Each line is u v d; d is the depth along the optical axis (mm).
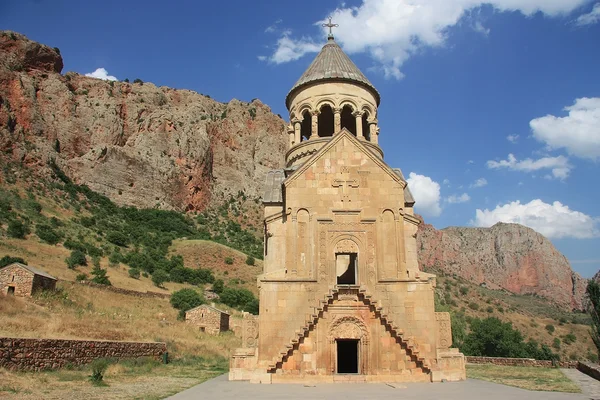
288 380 22703
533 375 28156
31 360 23812
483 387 20812
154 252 107562
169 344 41656
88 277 69625
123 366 29656
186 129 184000
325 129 35531
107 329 40375
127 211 142000
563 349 102062
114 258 88562
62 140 153250
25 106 144000
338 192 25422
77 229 101812
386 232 25016
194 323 58094
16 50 161875
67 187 131500
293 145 31891
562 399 17109
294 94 33375
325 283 24109
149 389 20344
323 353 23188
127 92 187625
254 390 19656
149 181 157500
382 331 23562
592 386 22188
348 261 30516
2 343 22297
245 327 23750
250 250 144875
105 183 147375
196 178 174750
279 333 23469
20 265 46500
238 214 182375
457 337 55625
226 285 98250
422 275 24359
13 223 79812
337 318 23641
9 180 112562
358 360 23609
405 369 23172
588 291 32406
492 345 57125
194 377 26562
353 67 33250
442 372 23156
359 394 18203
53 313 41250
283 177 29578
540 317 129750
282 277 24156
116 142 164375
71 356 27000
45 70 167625
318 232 24844
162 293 74500
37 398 16781
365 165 25812
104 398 17312
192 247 120000
